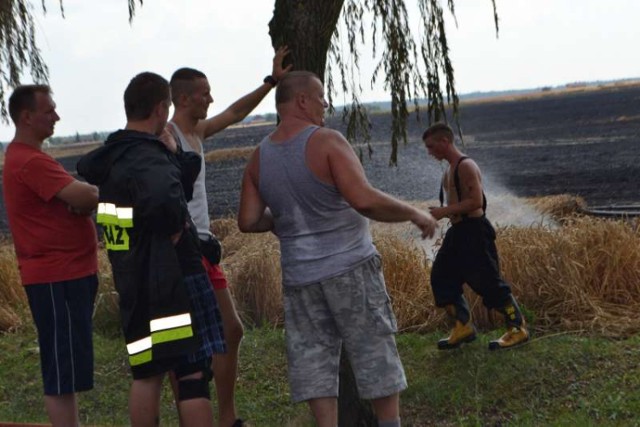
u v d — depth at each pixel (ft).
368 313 15.12
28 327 37.17
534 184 90.33
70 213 16.69
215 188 94.12
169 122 17.56
